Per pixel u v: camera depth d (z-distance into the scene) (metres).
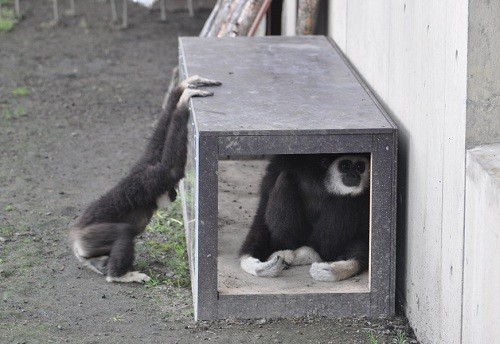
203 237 6.62
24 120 12.73
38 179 10.48
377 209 6.66
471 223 5.29
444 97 5.76
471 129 5.38
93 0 19.98
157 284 7.64
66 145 11.73
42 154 11.36
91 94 14.07
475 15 5.29
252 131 6.44
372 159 6.57
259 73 8.36
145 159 8.05
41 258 8.21
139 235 8.64
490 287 4.98
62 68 15.45
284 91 7.68
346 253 7.41
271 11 12.78
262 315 6.81
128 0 19.66
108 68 15.48
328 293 6.82
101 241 7.66
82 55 16.20
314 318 6.83
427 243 6.20
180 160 7.71
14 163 11.00
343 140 6.50
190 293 7.45
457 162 5.52
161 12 19.03
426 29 6.15
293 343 6.43
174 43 17.03
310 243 7.63
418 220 6.42
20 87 14.31
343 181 7.24
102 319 6.90
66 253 8.36
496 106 5.36
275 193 7.55
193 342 6.46
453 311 5.64
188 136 7.63
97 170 10.82
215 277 6.70
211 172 6.50
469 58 5.32
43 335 6.59
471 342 5.32
